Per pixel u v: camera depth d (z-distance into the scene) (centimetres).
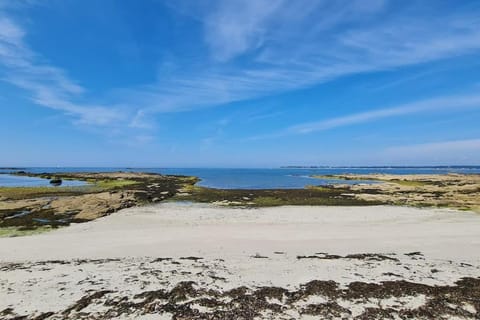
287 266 1534
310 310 1087
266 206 3719
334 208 3534
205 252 1861
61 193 4881
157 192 5059
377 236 2238
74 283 1320
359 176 10725
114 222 2814
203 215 3142
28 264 1625
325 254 1803
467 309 1091
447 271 1451
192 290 1220
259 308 1098
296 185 7294
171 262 1627
